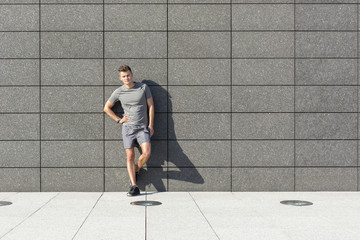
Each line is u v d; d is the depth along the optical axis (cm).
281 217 463
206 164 643
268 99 645
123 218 457
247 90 645
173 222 439
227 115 643
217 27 643
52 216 467
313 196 600
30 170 635
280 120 645
